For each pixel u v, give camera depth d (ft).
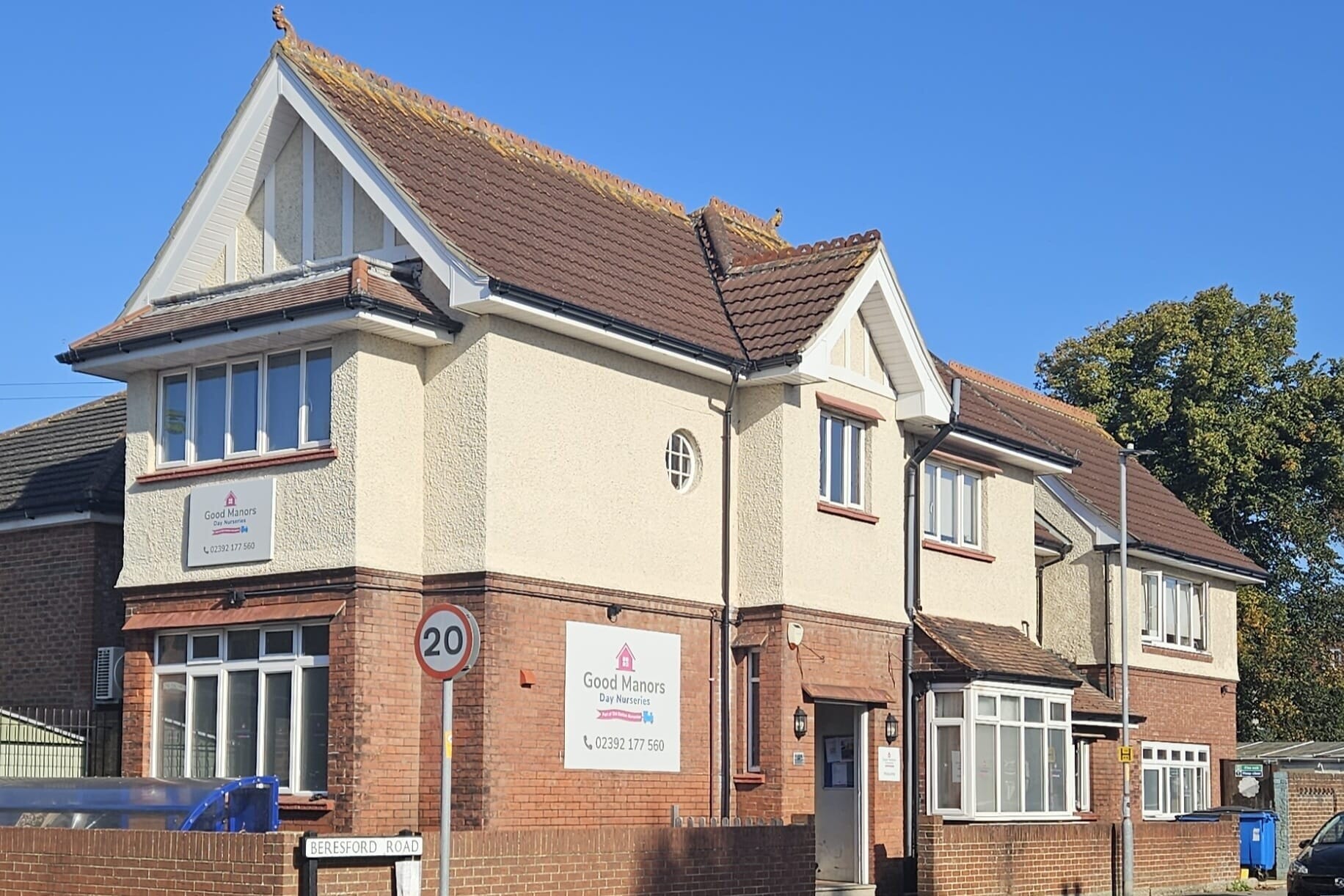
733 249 82.28
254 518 64.28
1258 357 162.81
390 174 65.51
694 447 73.41
